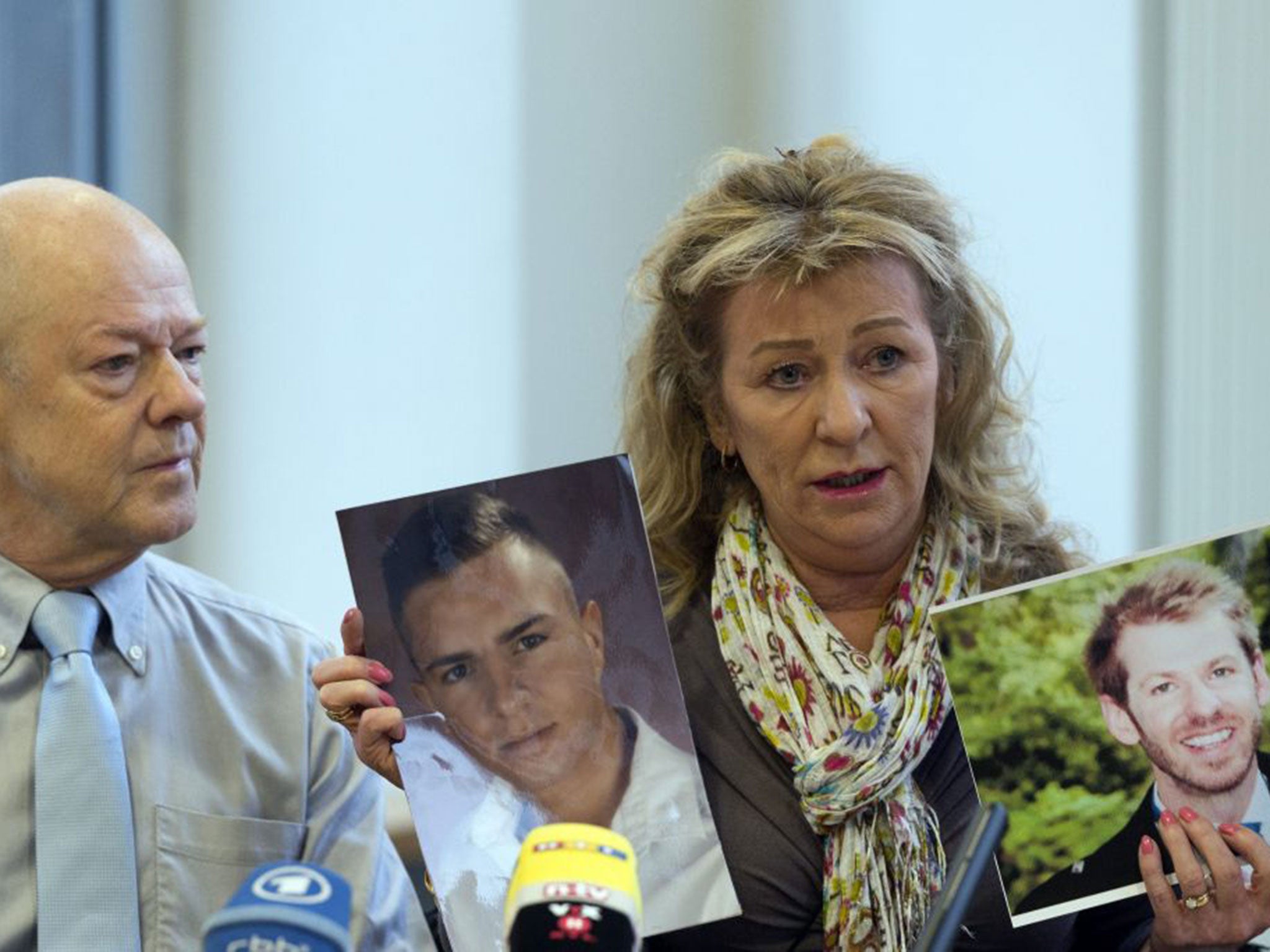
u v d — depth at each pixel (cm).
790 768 286
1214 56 461
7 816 283
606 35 543
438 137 543
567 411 539
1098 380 485
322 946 171
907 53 524
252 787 300
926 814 280
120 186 527
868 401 278
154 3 533
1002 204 504
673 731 265
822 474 278
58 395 278
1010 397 307
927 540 296
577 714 264
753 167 295
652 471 310
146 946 283
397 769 272
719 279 282
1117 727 258
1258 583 257
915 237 279
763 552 298
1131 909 279
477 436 539
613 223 541
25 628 289
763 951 279
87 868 278
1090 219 490
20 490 286
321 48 544
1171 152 471
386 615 266
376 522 267
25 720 288
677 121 542
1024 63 505
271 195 543
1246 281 455
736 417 287
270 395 543
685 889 262
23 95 513
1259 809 254
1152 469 475
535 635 265
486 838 261
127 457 281
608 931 166
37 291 278
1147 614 260
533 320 539
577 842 175
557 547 266
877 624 297
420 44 544
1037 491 313
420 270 543
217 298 542
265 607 318
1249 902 252
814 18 536
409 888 308
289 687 310
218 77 541
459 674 264
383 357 541
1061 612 262
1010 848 258
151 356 284
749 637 291
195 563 539
